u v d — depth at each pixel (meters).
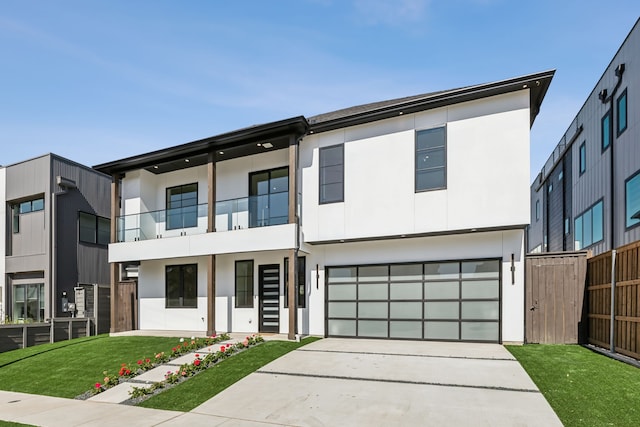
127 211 15.39
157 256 13.53
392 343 10.61
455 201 10.29
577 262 9.62
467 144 10.30
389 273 11.48
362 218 11.34
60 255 17.28
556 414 5.38
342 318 11.91
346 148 11.77
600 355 8.13
